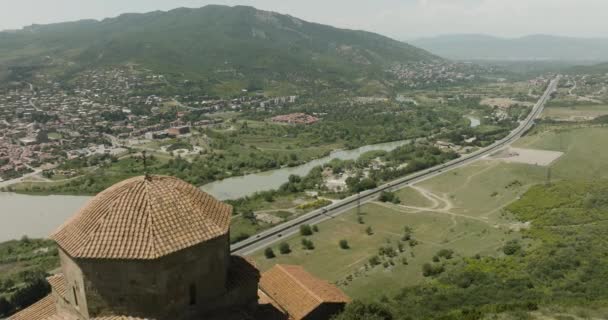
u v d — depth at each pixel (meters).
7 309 72.25
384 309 52.50
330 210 133.75
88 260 30.44
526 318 51.66
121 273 30.52
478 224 115.88
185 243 31.52
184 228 32.47
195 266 32.72
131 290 30.84
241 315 35.72
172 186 35.59
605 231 90.50
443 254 93.06
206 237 32.62
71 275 32.53
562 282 67.81
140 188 34.31
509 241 94.31
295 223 121.62
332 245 106.31
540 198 125.62
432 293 70.38
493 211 126.88
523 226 107.00
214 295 34.81
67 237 32.22
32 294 75.06
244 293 37.19
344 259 97.31
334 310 53.25
